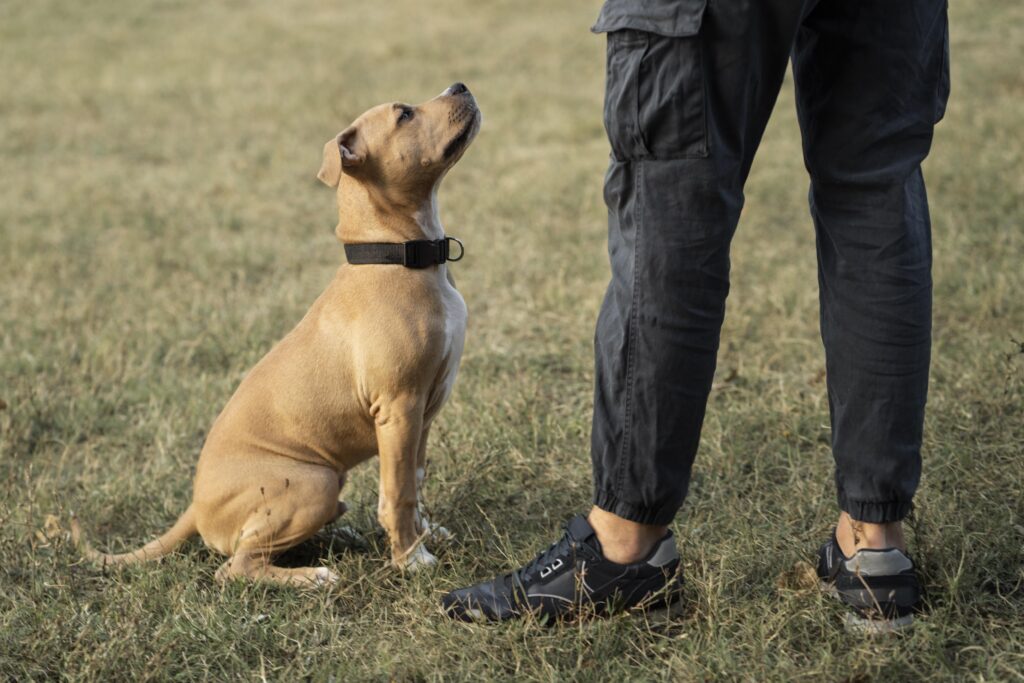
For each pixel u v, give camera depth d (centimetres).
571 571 425
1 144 1529
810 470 567
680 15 354
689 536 505
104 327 877
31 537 535
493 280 946
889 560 405
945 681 380
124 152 1491
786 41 367
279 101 1708
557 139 1440
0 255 1062
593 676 401
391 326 506
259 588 500
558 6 2458
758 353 745
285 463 523
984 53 1664
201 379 764
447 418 665
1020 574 437
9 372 785
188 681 432
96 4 2747
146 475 638
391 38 2198
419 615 456
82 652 441
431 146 523
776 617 418
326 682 420
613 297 396
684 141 367
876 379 392
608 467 404
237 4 2716
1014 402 586
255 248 1080
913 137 390
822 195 400
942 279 812
